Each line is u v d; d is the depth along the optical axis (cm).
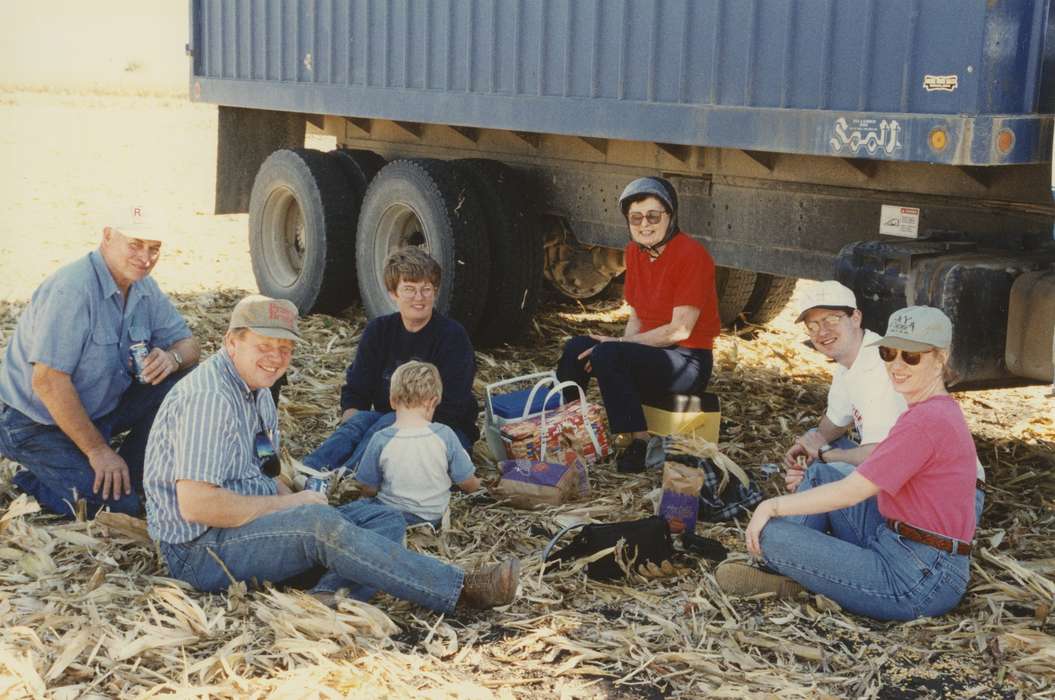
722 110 556
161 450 396
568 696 352
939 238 523
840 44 502
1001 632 393
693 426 577
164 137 2281
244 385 395
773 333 891
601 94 629
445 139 835
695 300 576
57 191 1554
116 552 441
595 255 833
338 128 941
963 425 389
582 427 560
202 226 1341
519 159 774
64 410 461
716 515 503
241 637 375
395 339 554
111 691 346
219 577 403
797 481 463
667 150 641
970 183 510
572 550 446
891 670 371
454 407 544
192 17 980
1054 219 488
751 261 621
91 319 466
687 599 421
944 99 461
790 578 420
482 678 361
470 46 715
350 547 388
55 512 485
